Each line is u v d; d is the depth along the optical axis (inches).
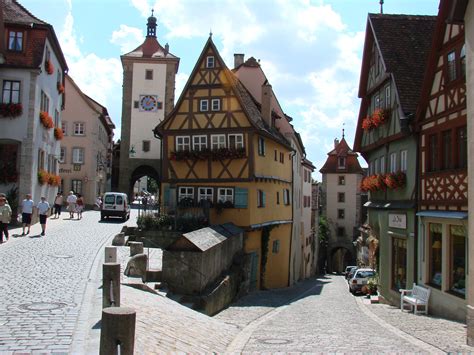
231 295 809.5
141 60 2154.3
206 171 1096.2
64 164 1888.5
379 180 850.8
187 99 1119.6
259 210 1130.0
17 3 1129.4
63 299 415.2
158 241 1010.7
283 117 1496.1
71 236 906.1
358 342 422.6
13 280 485.4
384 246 859.4
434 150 663.8
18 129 1026.7
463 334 482.0
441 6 617.6
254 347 398.6
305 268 1867.6
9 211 763.4
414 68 781.9
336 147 2556.6
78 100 1911.9
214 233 815.7
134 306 435.5
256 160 1097.4
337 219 2504.9
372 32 882.1
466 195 566.6
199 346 374.9
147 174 2381.9
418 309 663.1
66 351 285.0
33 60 1039.6
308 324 559.2
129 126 2145.7
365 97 970.1
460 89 581.9
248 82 1412.4
